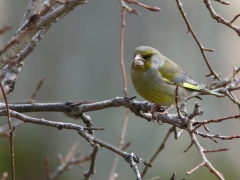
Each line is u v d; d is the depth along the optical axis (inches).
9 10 574.2
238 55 581.9
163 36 535.8
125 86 319.9
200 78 554.6
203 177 541.0
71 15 534.3
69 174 520.4
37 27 199.9
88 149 536.1
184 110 340.8
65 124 227.0
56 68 538.6
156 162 533.0
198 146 198.5
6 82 256.7
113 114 526.6
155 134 533.3
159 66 343.6
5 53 200.5
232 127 569.9
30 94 542.6
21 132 538.0
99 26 530.6
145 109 271.4
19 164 522.9
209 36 564.4
